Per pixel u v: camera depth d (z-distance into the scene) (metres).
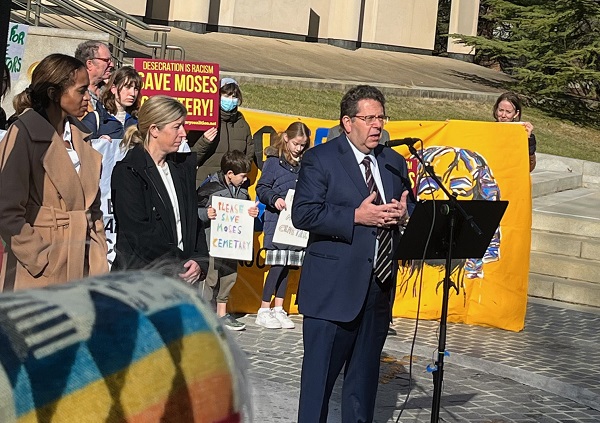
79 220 4.13
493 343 7.87
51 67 4.13
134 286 1.79
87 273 4.15
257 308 8.15
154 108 4.64
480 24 35.78
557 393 6.70
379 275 4.82
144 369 1.65
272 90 18.64
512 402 6.41
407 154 8.44
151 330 1.70
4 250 3.89
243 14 25.02
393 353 7.35
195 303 1.85
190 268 3.45
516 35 25.77
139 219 4.45
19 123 4.03
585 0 23.47
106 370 1.58
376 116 4.78
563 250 10.49
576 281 9.95
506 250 8.34
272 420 5.37
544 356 7.57
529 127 8.49
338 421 5.73
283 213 7.49
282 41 25.84
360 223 4.71
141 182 4.55
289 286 8.30
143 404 1.63
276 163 7.59
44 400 1.48
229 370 1.85
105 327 1.63
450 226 4.75
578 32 24.91
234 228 7.05
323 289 4.76
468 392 6.54
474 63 32.53
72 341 1.57
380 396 6.27
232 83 7.86
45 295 1.65
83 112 4.30
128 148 4.79
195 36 23.14
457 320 8.48
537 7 24.95
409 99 21.70
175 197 4.72
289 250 7.70
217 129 7.85
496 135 8.42
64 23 17.30
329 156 4.83
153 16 23.39
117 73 6.88
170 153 4.77
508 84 26.58
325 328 4.76
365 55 27.33
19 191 3.94
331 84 20.22
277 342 7.29
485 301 8.38
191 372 1.75
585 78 24.19
